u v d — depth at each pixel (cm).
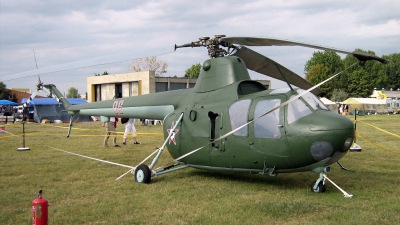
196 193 793
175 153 981
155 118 1097
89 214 647
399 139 1853
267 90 856
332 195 770
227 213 649
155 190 824
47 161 1209
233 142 838
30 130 2588
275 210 658
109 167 1112
